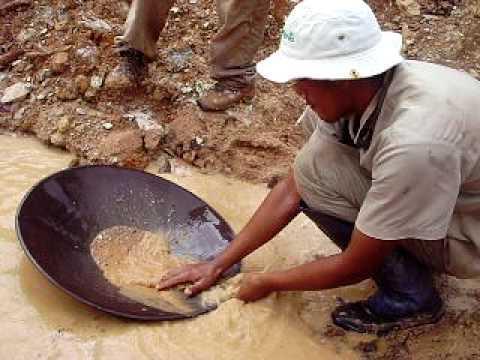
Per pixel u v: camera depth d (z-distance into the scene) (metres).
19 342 1.79
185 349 1.79
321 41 1.46
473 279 2.09
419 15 3.00
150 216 2.15
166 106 2.65
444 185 1.52
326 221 1.85
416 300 1.87
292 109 2.64
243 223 2.28
